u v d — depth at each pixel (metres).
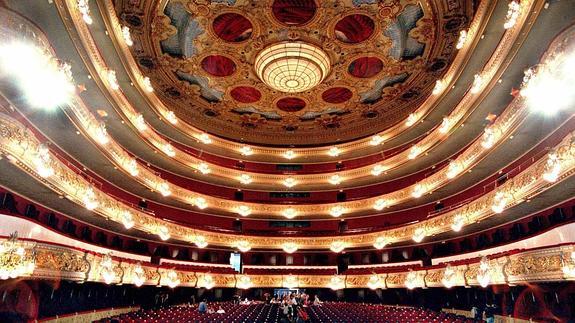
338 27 17.80
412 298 21.58
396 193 22.73
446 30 17.11
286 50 19.19
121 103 15.95
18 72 9.48
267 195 27.88
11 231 10.94
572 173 10.05
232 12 16.83
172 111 23.38
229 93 23.58
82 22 11.54
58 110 12.08
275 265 25.66
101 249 17.25
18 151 9.33
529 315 13.62
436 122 21.42
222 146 26.62
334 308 19.06
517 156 15.38
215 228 24.02
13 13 8.49
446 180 18.45
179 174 24.94
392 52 19.28
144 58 19.58
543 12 10.04
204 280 22.05
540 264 10.59
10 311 10.86
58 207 14.71
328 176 26.17
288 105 25.16
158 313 15.89
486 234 17.92
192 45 18.84
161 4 15.99
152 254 22.09
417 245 22.88
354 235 24.14
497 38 13.67
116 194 19.91
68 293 14.23
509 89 14.12
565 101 10.89
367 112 25.92
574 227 11.86
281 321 16.52
